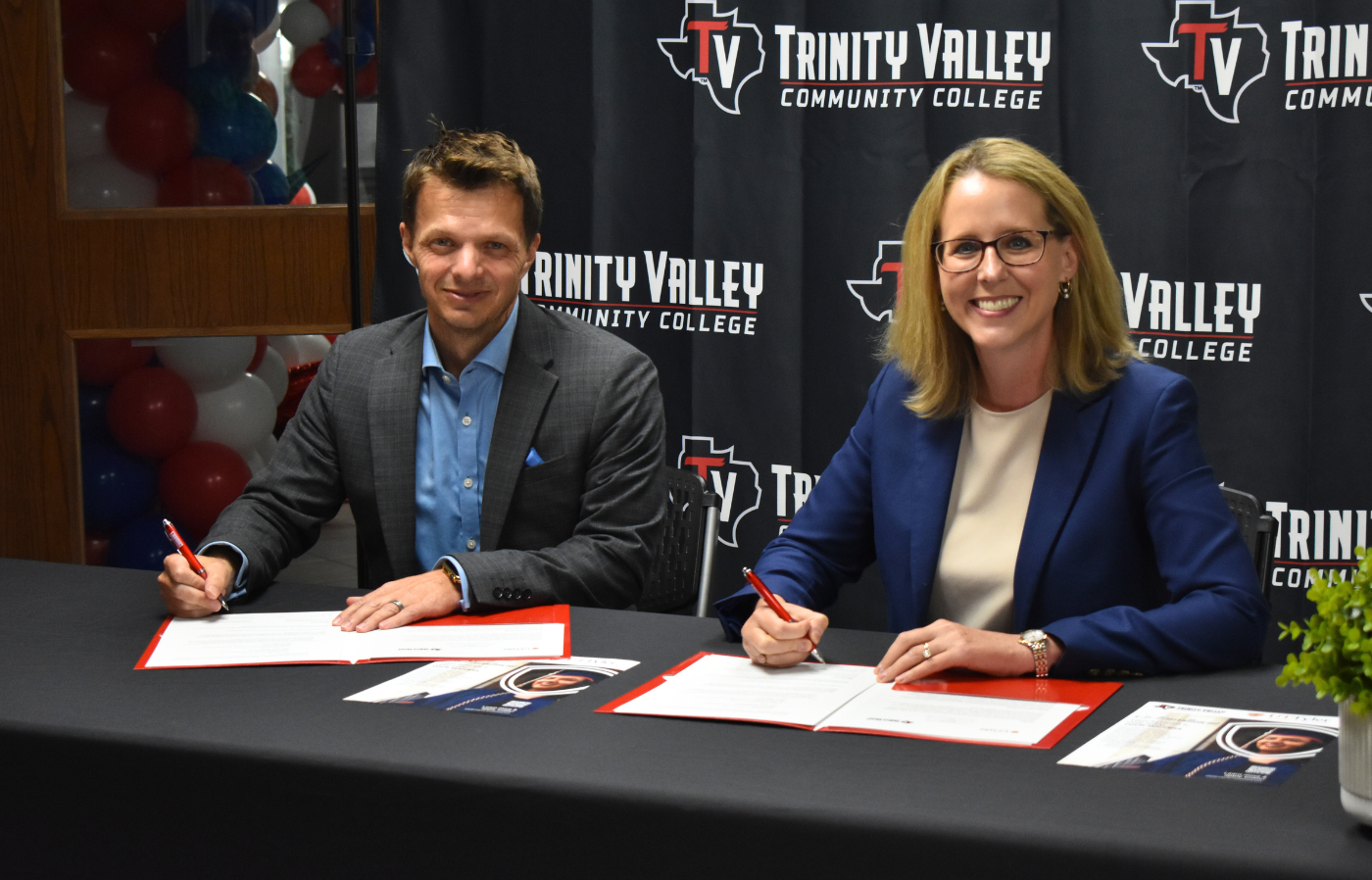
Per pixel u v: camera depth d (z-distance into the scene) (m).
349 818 1.03
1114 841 0.85
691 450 2.73
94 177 2.73
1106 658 1.25
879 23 2.57
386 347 1.91
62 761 1.12
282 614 1.53
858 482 1.69
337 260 2.78
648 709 1.15
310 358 2.84
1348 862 0.81
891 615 1.62
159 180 2.76
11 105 2.69
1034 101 2.53
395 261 2.76
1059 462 1.52
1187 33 2.46
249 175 2.78
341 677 1.27
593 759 1.02
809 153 2.63
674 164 2.69
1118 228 2.52
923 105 2.57
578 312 2.75
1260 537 1.70
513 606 1.57
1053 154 2.54
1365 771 0.85
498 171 1.75
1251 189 2.46
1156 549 1.45
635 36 2.67
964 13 2.54
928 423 1.62
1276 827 0.87
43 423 2.77
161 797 1.09
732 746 1.06
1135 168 2.50
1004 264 1.48
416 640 1.41
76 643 1.40
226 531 1.70
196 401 2.83
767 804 0.92
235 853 1.08
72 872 1.14
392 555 1.83
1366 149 2.41
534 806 0.98
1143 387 1.51
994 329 1.49
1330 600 0.88
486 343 1.85
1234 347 2.50
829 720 1.12
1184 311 2.51
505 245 1.76
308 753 1.04
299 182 2.78
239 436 2.85
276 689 1.23
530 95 2.71
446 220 1.74
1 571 1.75
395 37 2.72
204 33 2.72
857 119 2.60
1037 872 0.86
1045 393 1.56
